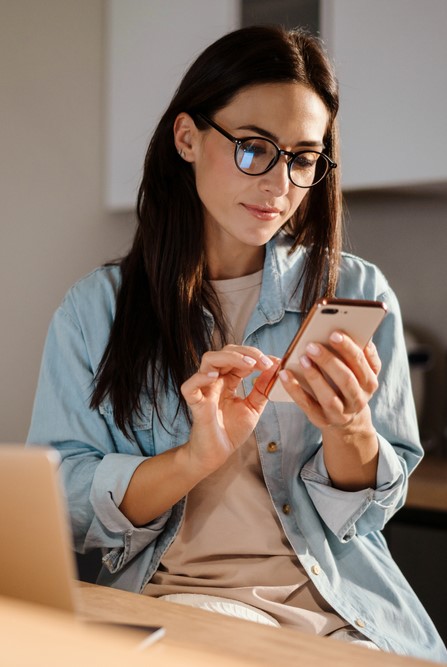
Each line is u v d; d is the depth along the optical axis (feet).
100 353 4.95
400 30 7.15
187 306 4.82
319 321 3.63
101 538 4.57
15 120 7.79
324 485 4.60
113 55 8.39
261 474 4.70
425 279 8.79
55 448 4.90
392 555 7.02
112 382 4.77
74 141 8.36
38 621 2.09
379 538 4.98
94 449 4.87
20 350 7.94
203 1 7.86
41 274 8.11
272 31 4.57
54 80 8.16
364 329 3.70
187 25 7.95
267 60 4.44
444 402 8.42
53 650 1.93
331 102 4.69
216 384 4.09
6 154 7.74
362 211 9.03
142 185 5.06
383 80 7.25
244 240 4.52
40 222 8.07
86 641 2.00
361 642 4.30
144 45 8.20
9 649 1.93
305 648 2.88
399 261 8.89
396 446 4.92
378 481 4.48
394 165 7.27
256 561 4.51
